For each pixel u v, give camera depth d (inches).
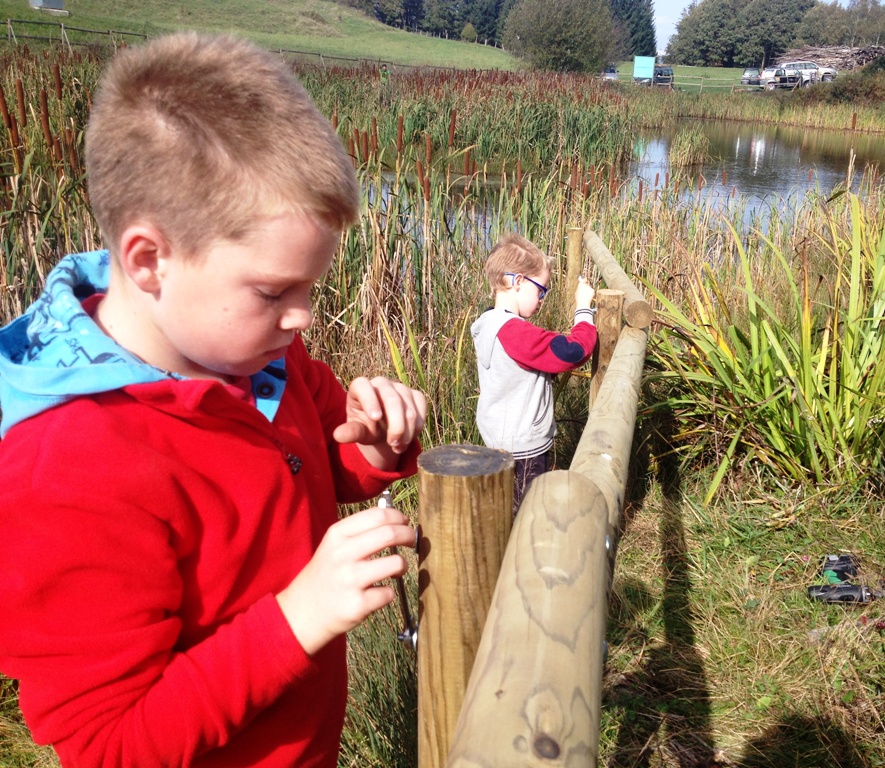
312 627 33.0
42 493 30.1
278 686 33.4
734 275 189.5
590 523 31.2
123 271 34.9
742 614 103.0
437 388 133.0
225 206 31.6
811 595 104.3
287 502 38.9
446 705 36.5
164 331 35.0
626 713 89.3
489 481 33.3
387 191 160.9
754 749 83.9
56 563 29.9
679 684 93.3
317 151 33.5
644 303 106.9
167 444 34.0
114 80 33.7
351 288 151.9
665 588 110.0
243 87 32.8
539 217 185.6
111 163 32.7
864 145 827.4
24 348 35.8
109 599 31.0
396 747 75.9
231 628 33.7
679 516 125.7
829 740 83.7
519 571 28.3
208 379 37.0
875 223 192.1
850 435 123.3
